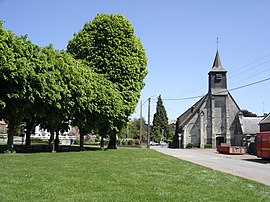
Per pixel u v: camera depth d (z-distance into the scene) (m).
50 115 28.84
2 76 22.30
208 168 21.53
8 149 26.52
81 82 29.38
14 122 26.19
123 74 38.84
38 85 24.64
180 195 10.90
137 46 40.19
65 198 9.66
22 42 23.88
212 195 11.21
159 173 16.75
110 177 14.36
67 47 40.53
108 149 39.69
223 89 72.50
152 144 90.50
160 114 113.00
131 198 10.04
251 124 67.00
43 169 16.27
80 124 33.19
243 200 10.56
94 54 38.75
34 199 9.34
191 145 71.12
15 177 13.05
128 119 39.41
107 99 34.59
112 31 38.94
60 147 39.72
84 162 20.94
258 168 25.14
